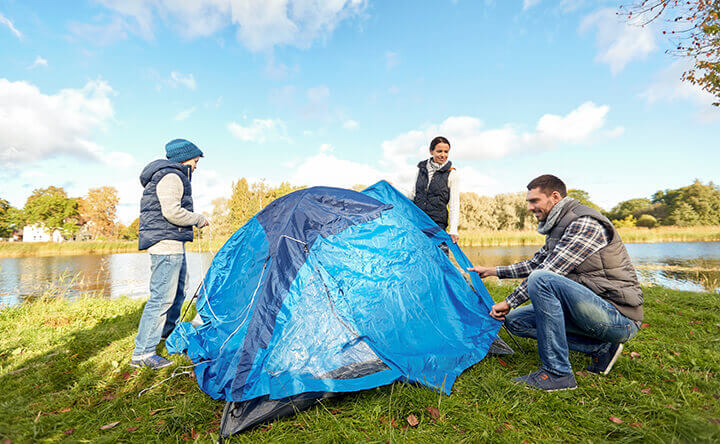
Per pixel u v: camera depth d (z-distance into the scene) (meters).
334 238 2.31
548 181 2.21
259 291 2.20
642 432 1.54
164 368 2.47
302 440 1.60
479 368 2.28
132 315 4.22
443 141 3.55
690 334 2.96
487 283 5.77
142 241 2.60
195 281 6.70
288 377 1.84
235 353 1.96
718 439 1.45
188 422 1.77
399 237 2.51
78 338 3.30
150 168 2.70
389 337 2.13
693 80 6.36
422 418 1.72
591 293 1.92
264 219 2.80
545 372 2.03
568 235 2.02
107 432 1.71
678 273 9.06
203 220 2.92
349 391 1.85
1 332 3.60
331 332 2.02
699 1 5.69
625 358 2.35
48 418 1.79
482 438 1.56
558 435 1.59
